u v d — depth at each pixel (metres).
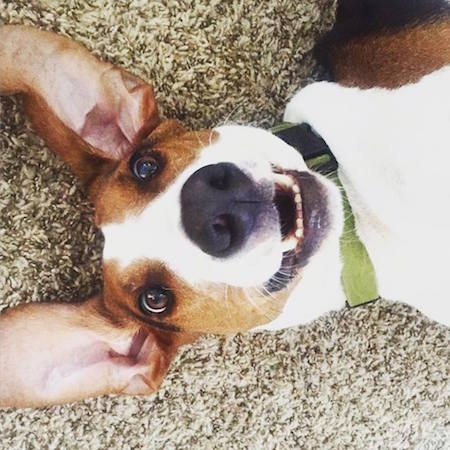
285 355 0.57
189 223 0.38
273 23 0.55
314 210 0.41
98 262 0.55
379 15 0.46
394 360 0.57
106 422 0.57
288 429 0.57
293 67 0.55
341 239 0.46
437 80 0.43
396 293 0.48
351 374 0.57
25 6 0.53
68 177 0.55
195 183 0.38
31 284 0.55
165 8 0.54
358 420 0.57
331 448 0.57
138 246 0.41
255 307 0.44
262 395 0.57
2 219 0.55
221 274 0.39
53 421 0.57
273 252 0.38
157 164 0.42
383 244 0.46
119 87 0.46
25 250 0.55
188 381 0.57
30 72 0.45
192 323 0.44
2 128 0.54
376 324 0.57
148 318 0.44
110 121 0.46
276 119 0.55
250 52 0.55
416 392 0.57
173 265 0.40
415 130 0.43
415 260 0.46
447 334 0.57
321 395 0.57
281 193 0.39
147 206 0.41
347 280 0.47
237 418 0.57
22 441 0.56
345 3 0.48
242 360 0.57
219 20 0.54
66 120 0.46
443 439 0.58
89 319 0.46
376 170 0.44
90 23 0.54
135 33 0.54
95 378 0.47
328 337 0.57
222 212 0.37
